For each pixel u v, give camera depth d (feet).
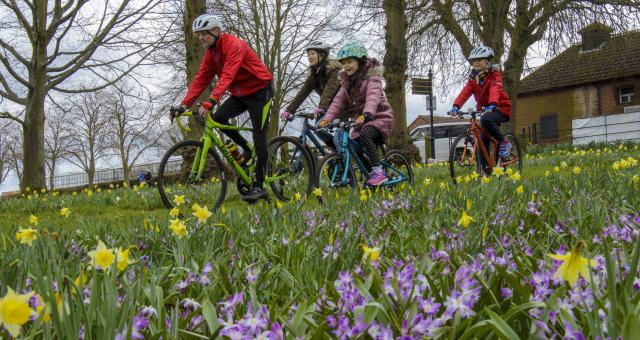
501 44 74.54
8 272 6.61
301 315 4.55
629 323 3.18
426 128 98.58
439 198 14.76
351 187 22.65
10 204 32.22
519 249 7.91
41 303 4.72
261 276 7.07
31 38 62.03
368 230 10.60
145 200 29.48
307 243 8.93
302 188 23.65
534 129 130.41
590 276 4.07
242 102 21.74
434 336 4.21
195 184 22.16
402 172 25.09
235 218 11.89
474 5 72.64
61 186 182.39
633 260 4.64
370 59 22.20
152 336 4.46
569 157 52.95
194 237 10.28
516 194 14.93
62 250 9.00
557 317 4.56
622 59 124.88
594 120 107.24
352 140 22.80
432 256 7.12
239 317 5.15
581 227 9.44
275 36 86.99
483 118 27.35
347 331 4.16
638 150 70.85
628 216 9.86
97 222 12.62
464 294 4.73
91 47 60.49
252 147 22.79
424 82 83.61
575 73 130.31
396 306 4.83
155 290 5.57
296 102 25.13
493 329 4.10
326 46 24.27
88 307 4.86
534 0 70.54
